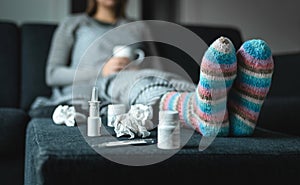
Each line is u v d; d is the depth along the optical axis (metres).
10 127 1.04
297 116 1.28
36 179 0.58
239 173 0.63
